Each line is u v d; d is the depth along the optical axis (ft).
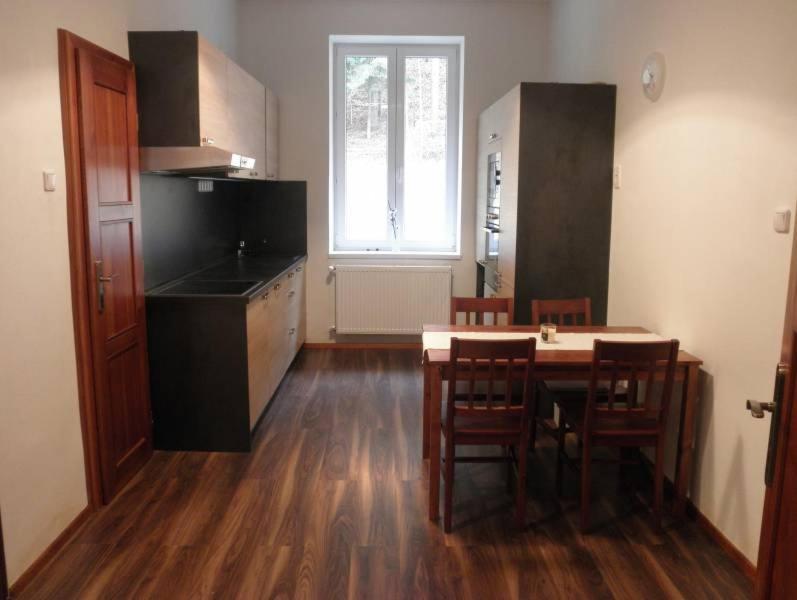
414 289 19.71
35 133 8.34
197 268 15.79
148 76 11.48
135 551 9.00
